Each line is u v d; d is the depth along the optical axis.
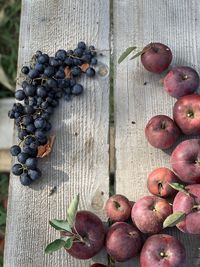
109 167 0.51
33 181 0.51
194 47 0.55
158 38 0.56
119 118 0.53
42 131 0.51
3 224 0.69
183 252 0.45
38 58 0.53
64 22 0.57
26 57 0.56
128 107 0.53
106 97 0.54
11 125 0.73
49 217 0.50
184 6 0.56
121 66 0.55
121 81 0.54
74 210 0.44
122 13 0.57
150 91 0.54
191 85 0.51
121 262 0.48
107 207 0.48
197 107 0.49
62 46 0.56
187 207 0.45
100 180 0.51
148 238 0.46
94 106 0.53
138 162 0.51
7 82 0.78
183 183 0.49
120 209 0.47
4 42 0.82
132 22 0.56
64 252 0.49
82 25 0.56
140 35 0.56
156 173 0.49
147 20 0.56
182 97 0.51
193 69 0.52
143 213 0.46
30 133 0.52
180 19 0.56
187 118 0.49
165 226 0.44
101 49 0.55
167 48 0.52
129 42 0.56
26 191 0.51
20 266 0.49
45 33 0.57
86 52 0.54
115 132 0.52
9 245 0.49
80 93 0.54
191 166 0.47
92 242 0.46
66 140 0.52
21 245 0.49
